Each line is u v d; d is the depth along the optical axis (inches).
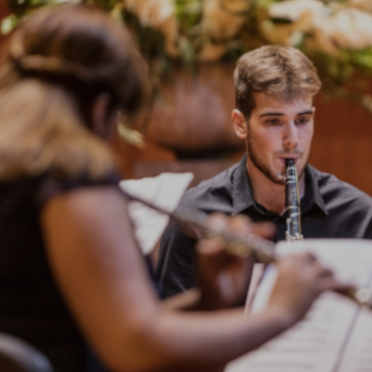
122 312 75.9
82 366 89.5
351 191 176.6
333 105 391.5
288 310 81.4
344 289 84.9
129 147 381.1
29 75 88.4
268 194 168.6
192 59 228.2
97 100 88.5
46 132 83.7
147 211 127.5
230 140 246.1
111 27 90.6
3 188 83.6
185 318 78.9
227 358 78.6
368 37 225.5
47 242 80.9
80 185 80.0
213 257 97.2
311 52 240.4
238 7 218.7
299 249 89.8
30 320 87.3
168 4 216.5
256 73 157.4
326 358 107.7
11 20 244.8
